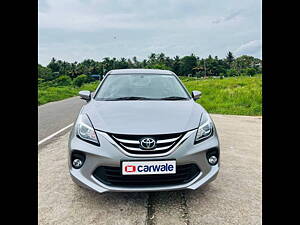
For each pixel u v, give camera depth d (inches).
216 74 2977.4
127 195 91.7
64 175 111.6
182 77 2834.6
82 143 81.6
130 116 86.8
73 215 78.4
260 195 91.5
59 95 753.6
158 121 83.6
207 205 84.3
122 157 77.0
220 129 220.8
